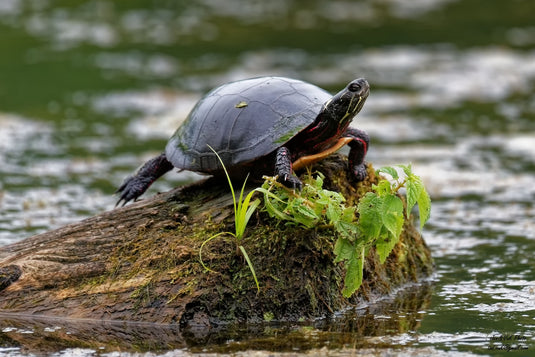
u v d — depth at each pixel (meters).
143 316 9.26
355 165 10.52
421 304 10.12
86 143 21.19
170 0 44.56
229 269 9.39
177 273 9.41
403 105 26.27
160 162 11.50
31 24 37.75
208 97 10.65
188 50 34.16
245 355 8.13
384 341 8.59
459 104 26.41
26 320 9.38
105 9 41.91
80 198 15.97
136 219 10.25
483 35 37.16
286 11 42.97
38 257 9.90
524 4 43.88
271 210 9.20
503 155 19.94
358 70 30.86
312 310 9.41
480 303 10.12
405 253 11.17
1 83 28.00
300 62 32.09
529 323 9.25
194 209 10.26
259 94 10.11
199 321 9.16
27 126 22.97
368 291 10.30
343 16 41.72
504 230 13.81
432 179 17.67
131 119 24.03
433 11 43.00
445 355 8.12
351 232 9.02
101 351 8.45
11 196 16.03
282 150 9.43
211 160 9.93
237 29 38.53
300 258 9.45
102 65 31.12
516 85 28.92
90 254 9.91
